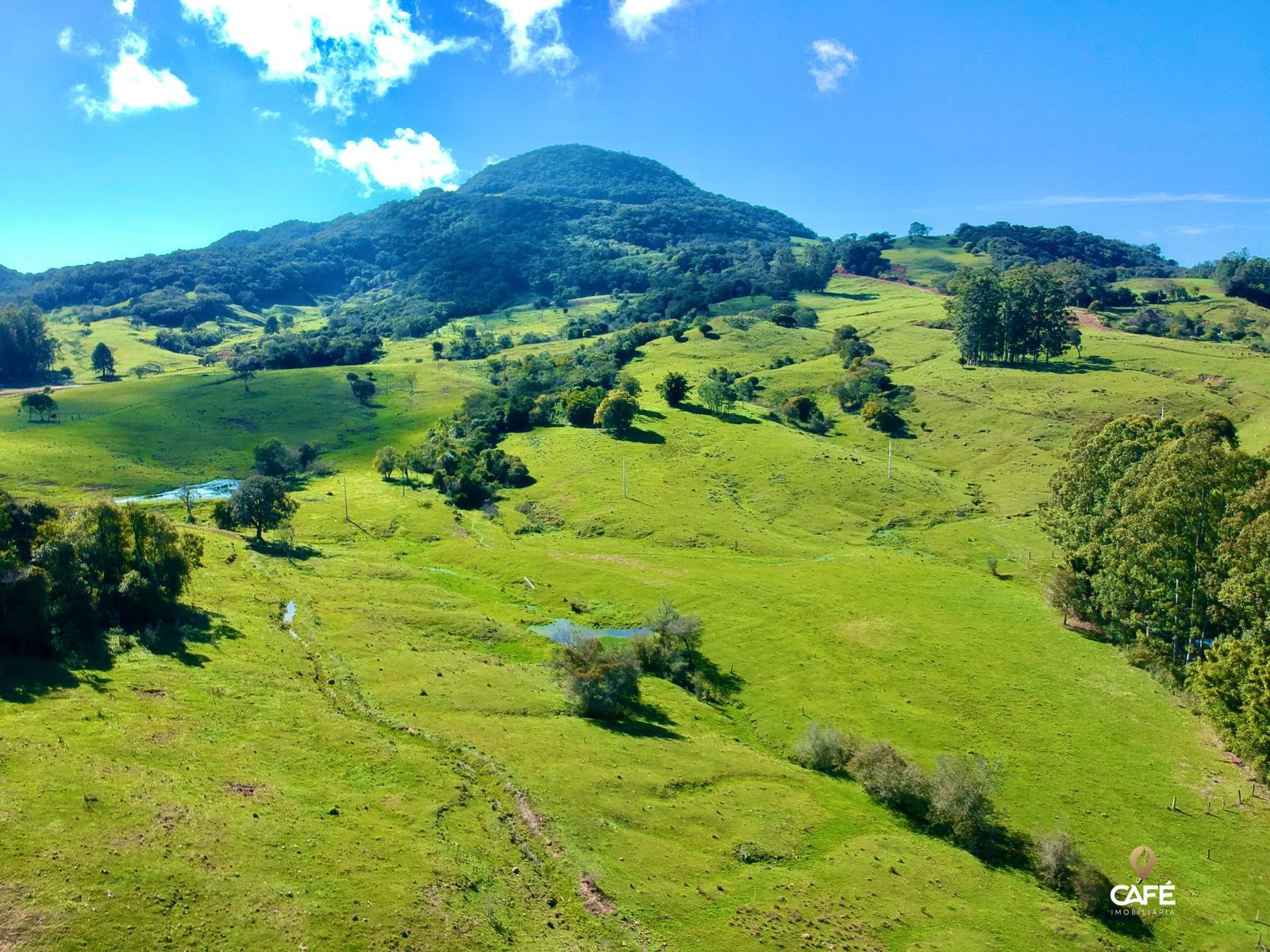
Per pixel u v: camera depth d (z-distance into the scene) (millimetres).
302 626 73750
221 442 171750
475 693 62656
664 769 54438
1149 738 63719
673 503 126688
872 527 120000
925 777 54312
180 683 54906
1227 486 70875
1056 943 41750
